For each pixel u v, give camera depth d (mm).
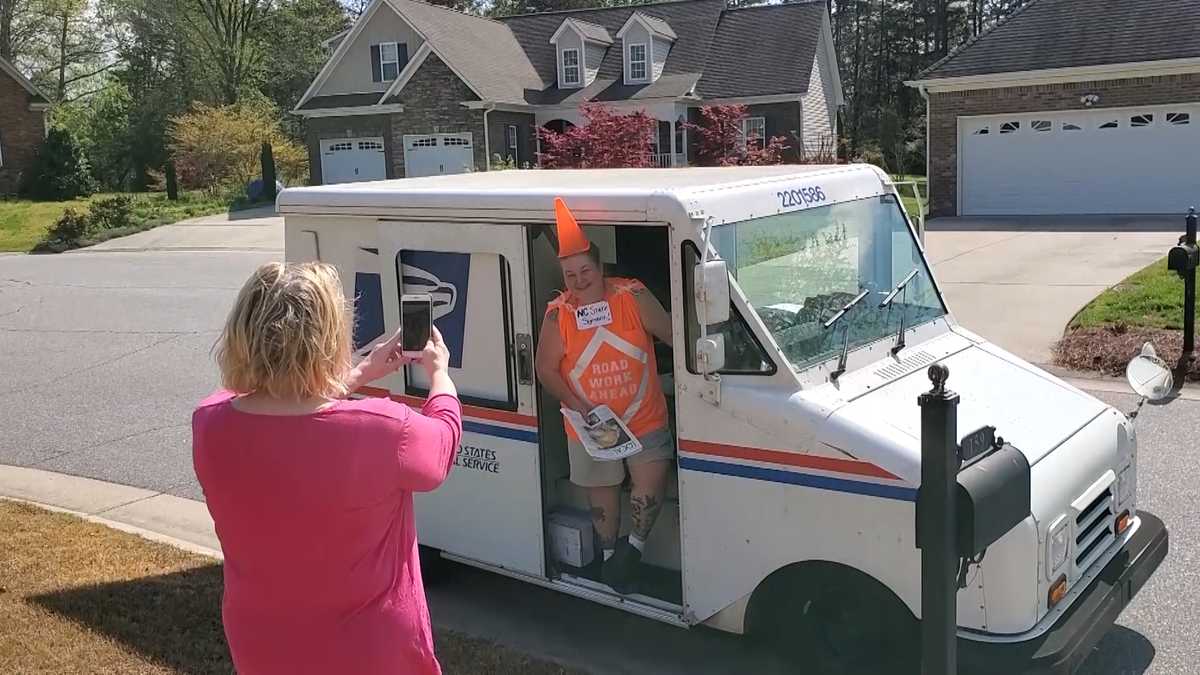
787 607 4102
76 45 54594
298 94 55219
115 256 23984
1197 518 5945
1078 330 10648
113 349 13062
